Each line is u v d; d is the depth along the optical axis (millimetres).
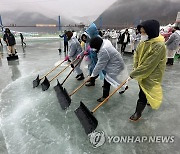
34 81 4355
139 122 2656
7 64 6730
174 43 6125
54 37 23891
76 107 3164
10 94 3730
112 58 2994
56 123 2652
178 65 6465
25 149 2105
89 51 3883
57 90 3709
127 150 2070
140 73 2318
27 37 23109
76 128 2521
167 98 3508
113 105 3225
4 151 2070
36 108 3119
